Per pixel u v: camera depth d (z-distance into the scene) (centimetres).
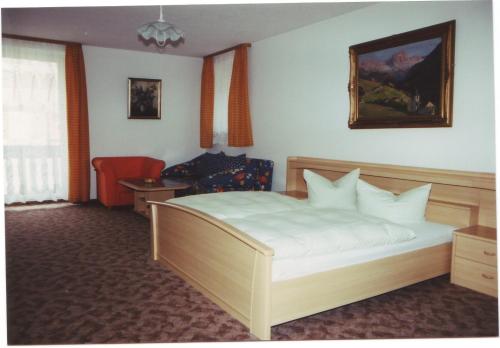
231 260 256
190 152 738
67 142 621
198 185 523
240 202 354
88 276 324
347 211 332
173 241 336
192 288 303
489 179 317
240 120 610
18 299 279
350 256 262
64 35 564
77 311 262
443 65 348
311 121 498
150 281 316
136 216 545
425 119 365
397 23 390
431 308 276
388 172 389
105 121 654
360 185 354
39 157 607
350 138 447
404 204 335
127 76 666
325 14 449
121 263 357
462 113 342
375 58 409
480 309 274
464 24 337
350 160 448
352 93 434
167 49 654
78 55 611
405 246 294
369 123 419
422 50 365
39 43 588
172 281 317
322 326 250
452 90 346
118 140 668
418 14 371
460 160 345
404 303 284
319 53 481
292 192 492
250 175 533
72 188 618
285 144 544
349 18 441
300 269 240
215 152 715
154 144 702
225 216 307
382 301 287
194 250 303
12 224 488
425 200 337
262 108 585
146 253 386
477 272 302
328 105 472
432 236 312
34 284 306
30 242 414
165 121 708
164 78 699
